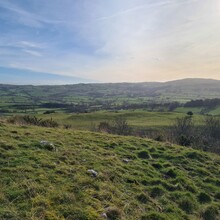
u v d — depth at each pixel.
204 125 55.38
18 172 8.96
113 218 7.69
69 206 7.60
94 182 9.48
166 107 126.44
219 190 12.09
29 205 7.21
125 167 12.14
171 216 8.89
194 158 16.17
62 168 10.05
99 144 15.50
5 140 12.23
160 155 15.66
